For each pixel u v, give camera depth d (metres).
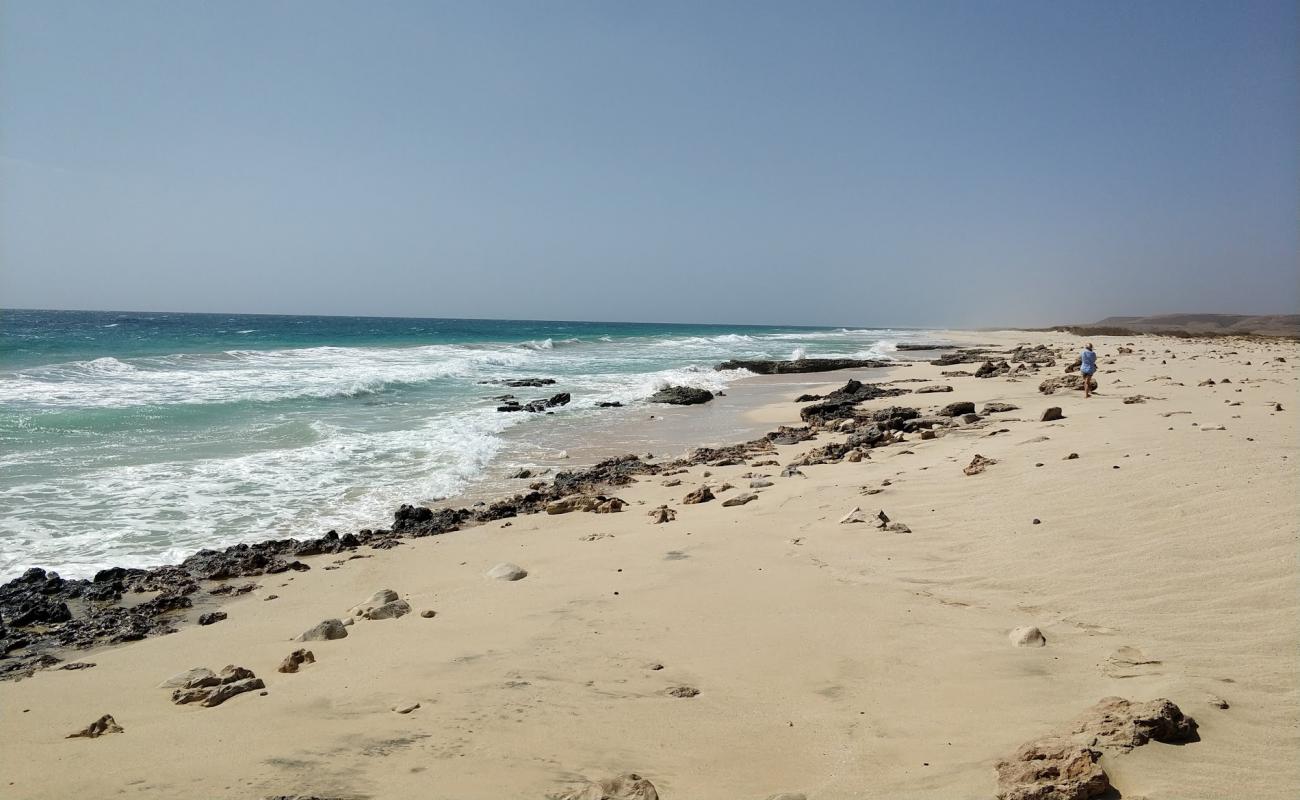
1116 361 32.91
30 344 39.00
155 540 10.27
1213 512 7.33
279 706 4.84
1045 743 3.78
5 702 5.29
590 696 4.90
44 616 7.53
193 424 18.02
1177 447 10.16
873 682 4.97
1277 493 7.50
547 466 15.48
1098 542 7.16
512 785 3.76
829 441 16.53
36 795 3.74
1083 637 5.44
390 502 12.43
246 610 7.61
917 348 58.62
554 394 26.78
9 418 17.25
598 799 3.54
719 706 4.73
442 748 4.18
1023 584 6.57
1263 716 4.06
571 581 7.64
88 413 18.17
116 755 4.20
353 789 3.71
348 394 24.83
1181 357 35.38
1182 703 4.21
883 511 9.20
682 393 25.67
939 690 4.77
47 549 9.77
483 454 16.23
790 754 4.11
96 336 50.88
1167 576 6.20
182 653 6.30
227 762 4.04
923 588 6.73
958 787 3.61
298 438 17.03
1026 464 10.47
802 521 9.27
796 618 6.19
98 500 11.84
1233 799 3.36
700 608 6.57
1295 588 5.57
